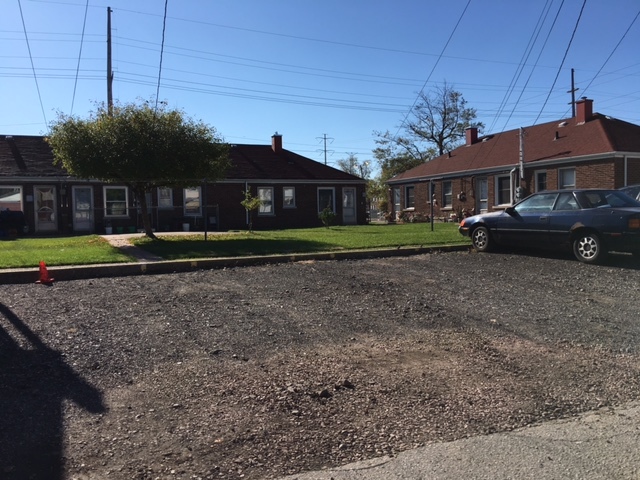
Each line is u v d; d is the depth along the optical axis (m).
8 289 8.34
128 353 5.40
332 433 3.88
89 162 14.12
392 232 18.03
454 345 5.84
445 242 13.83
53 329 6.08
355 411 4.24
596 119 23.66
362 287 8.59
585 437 3.89
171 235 17.78
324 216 22.58
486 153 28.83
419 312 7.13
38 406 4.20
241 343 5.79
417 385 4.77
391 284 8.84
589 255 10.80
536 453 3.65
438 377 4.95
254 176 27.86
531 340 6.02
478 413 4.25
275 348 5.67
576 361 5.38
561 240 11.34
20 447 3.57
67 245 14.37
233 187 27.31
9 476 3.22
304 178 29.14
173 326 6.31
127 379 4.77
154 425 3.93
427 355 5.53
